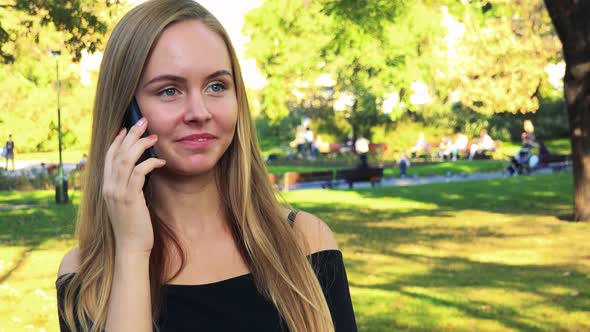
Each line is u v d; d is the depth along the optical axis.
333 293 1.77
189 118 1.61
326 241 1.83
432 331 6.53
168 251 1.71
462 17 18.19
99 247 1.71
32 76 19.61
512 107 28.09
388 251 11.32
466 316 7.05
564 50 14.60
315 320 1.69
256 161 1.82
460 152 42.59
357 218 16.33
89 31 11.99
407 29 20.12
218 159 1.72
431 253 11.07
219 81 1.66
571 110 14.56
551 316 7.04
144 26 1.62
